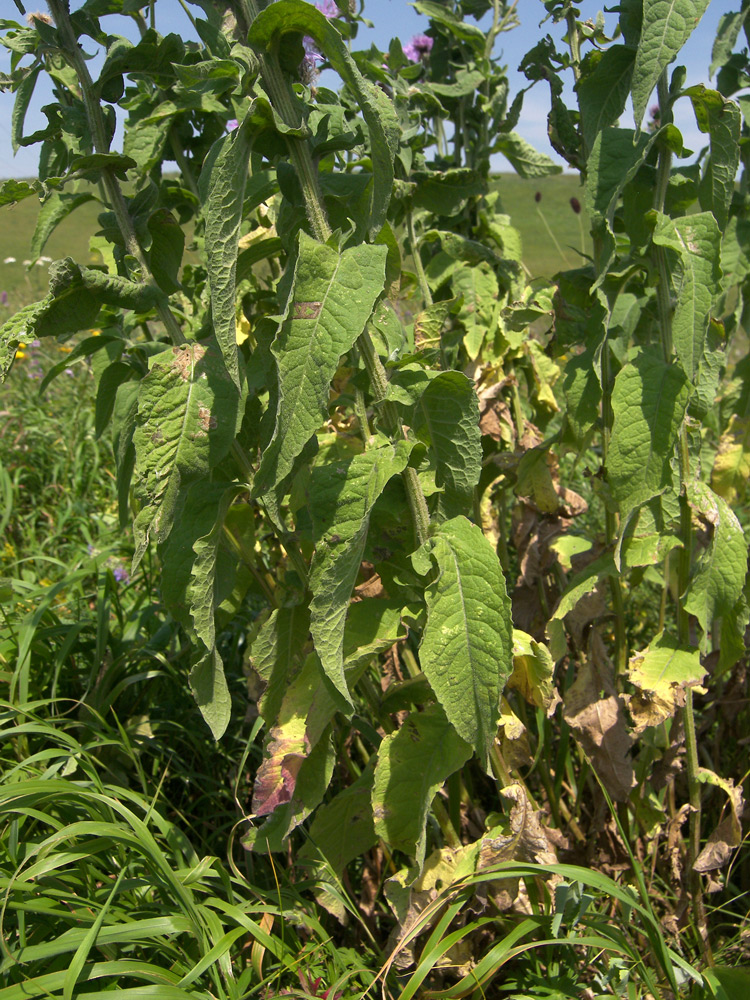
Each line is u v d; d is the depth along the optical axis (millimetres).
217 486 1462
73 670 2174
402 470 1246
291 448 1108
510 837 1467
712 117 1373
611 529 1758
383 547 1477
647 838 1929
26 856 1341
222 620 1805
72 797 1486
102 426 1786
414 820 1418
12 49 1386
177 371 1313
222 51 1303
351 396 1586
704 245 1337
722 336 1545
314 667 1446
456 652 1274
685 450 1546
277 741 1415
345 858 1637
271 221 1861
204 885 1584
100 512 3551
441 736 1406
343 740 1947
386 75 1833
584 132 1542
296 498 1539
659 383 1391
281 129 1164
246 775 2107
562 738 1959
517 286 2221
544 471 1927
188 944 1484
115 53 1422
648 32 1209
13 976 1321
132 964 1297
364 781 1601
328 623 1233
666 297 1450
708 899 1888
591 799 2031
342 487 1228
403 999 1307
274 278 1897
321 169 1356
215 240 1108
